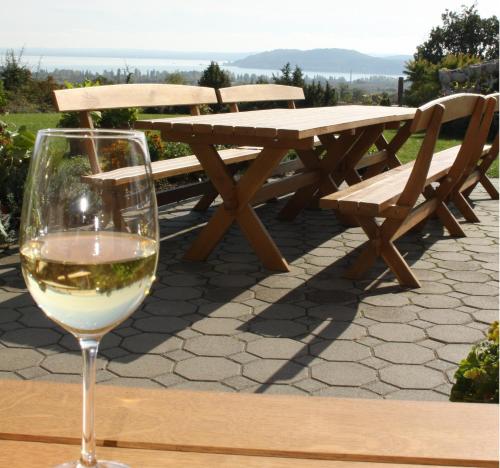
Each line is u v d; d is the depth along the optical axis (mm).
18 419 772
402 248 5574
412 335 3742
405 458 712
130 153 667
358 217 4547
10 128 14047
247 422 773
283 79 19281
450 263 5160
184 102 6324
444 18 33125
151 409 798
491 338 2277
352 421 779
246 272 4809
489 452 723
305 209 7188
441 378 3234
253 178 4762
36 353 3410
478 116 5324
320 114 5867
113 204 649
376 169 7734
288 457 717
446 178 5641
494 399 2168
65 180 644
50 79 24641
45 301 632
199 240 5027
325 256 5297
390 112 6438
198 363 3336
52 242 639
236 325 3830
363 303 4219
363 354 3480
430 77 20078
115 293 630
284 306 4148
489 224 6562
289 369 3289
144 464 694
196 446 724
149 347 3516
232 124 4523
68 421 769
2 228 5102
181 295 4309
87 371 666
